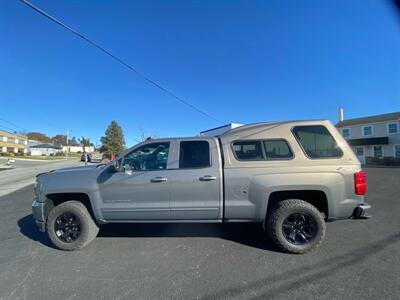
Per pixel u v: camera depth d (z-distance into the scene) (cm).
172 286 349
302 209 439
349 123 3891
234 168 461
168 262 421
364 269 380
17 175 2208
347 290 328
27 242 528
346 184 442
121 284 357
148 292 336
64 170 501
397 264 394
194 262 419
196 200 464
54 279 374
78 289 346
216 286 347
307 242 441
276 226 442
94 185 475
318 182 439
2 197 1114
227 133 490
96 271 396
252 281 357
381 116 3631
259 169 455
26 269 407
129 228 593
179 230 576
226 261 420
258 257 432
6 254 468
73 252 470
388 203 823
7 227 640
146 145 490
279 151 462
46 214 494
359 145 3653
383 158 3209
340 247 464
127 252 463
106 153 6819
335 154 452
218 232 561
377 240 494
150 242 508
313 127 466
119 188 471
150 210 469
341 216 444
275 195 465
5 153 6253
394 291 323
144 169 480
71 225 480
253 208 454
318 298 313
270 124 481
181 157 480
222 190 460
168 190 466
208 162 470
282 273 376
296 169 446
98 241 517
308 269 385
